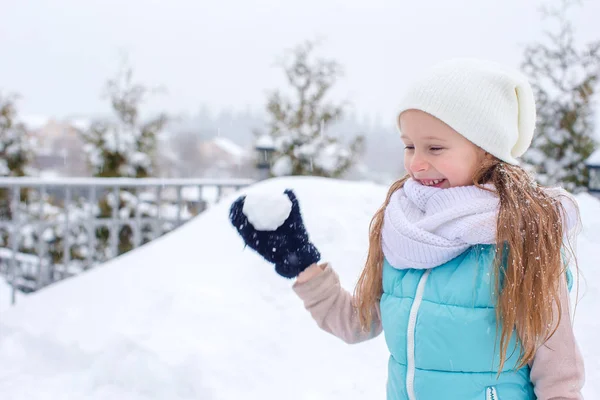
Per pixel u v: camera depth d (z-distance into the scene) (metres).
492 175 1.21
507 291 1.12
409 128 1.25
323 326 1.39
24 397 2.52
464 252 1.20
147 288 3.45
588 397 2.18
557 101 8.35
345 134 9.70
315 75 9.65
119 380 2.56
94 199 5.31
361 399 2.48
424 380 1.19
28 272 7.51
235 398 2.45
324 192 4.04
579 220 1.25
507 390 1.16
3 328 3.20
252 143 9.61
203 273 3.55
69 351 2.84
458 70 1.21
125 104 9.41
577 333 2.54
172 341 2.78
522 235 1.14
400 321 1.22
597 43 8.18
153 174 9.51
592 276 2.79
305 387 2.57
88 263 5.32
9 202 8.73
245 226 1.27
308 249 1.30
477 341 1.15
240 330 2.93
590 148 8.20
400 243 1.22
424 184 1.28
